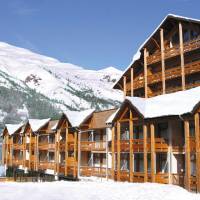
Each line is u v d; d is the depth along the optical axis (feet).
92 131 170.30
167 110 125.39
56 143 193.88
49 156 218.79
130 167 138.00
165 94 147.64
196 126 112.78
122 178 142.31
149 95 171.94
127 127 157.58
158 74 167.43
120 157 155.02
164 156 136.77
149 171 142.41
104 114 168.55
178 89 157.58
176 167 128.98
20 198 94.99
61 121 188.03
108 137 162.40
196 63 148.87
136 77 187.73
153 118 128.57
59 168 188.85
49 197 97.25
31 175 219.20
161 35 167.22
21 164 240.53
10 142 261.44
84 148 172.45
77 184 125.18
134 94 187.93
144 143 132.67
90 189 111.04
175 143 129.08
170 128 129.80
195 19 148.46
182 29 160.45
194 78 153.99
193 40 151.12
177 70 157.48
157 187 115.85
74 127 173.27
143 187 115.44
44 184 124.77
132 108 138.21
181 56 155.84
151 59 171.83
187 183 113.91
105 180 153.58
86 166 170.81
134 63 181.88
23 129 247.29
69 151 184.14
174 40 166.50
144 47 176.76
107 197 100.17
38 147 218.79
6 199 93.35
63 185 121.19
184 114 115.65
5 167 264.11
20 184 124.16
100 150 163.63
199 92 124.57
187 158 115.14
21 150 248.93
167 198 101.86
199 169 111.14
